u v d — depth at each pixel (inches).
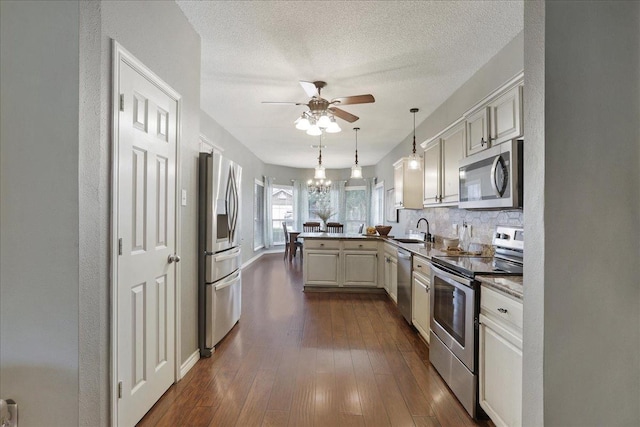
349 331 128.6
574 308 46.4
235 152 243.8
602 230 46.8
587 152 46.8
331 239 189.6
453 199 130.8
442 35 101.7
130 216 67.1
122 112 63.9
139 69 69.6
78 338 44.6
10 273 44.4
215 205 108.2
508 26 96.8
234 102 162.9
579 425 46.5
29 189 44.3
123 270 64.6
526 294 51.0
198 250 105.7
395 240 179.0
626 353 46.4
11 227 44.3
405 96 152.3
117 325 62.7
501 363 65.2
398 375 93.7
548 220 46.4
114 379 61.9
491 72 115.7
